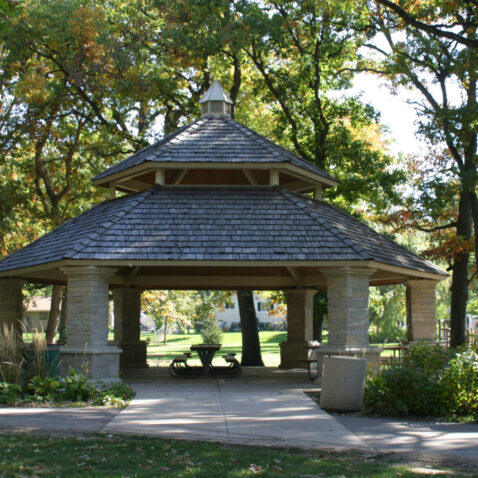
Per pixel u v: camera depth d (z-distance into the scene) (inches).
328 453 295.0
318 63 936.3
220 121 695.1
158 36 965.8
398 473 258.7
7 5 382.3
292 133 986.7
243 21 839.1
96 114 1002.7
